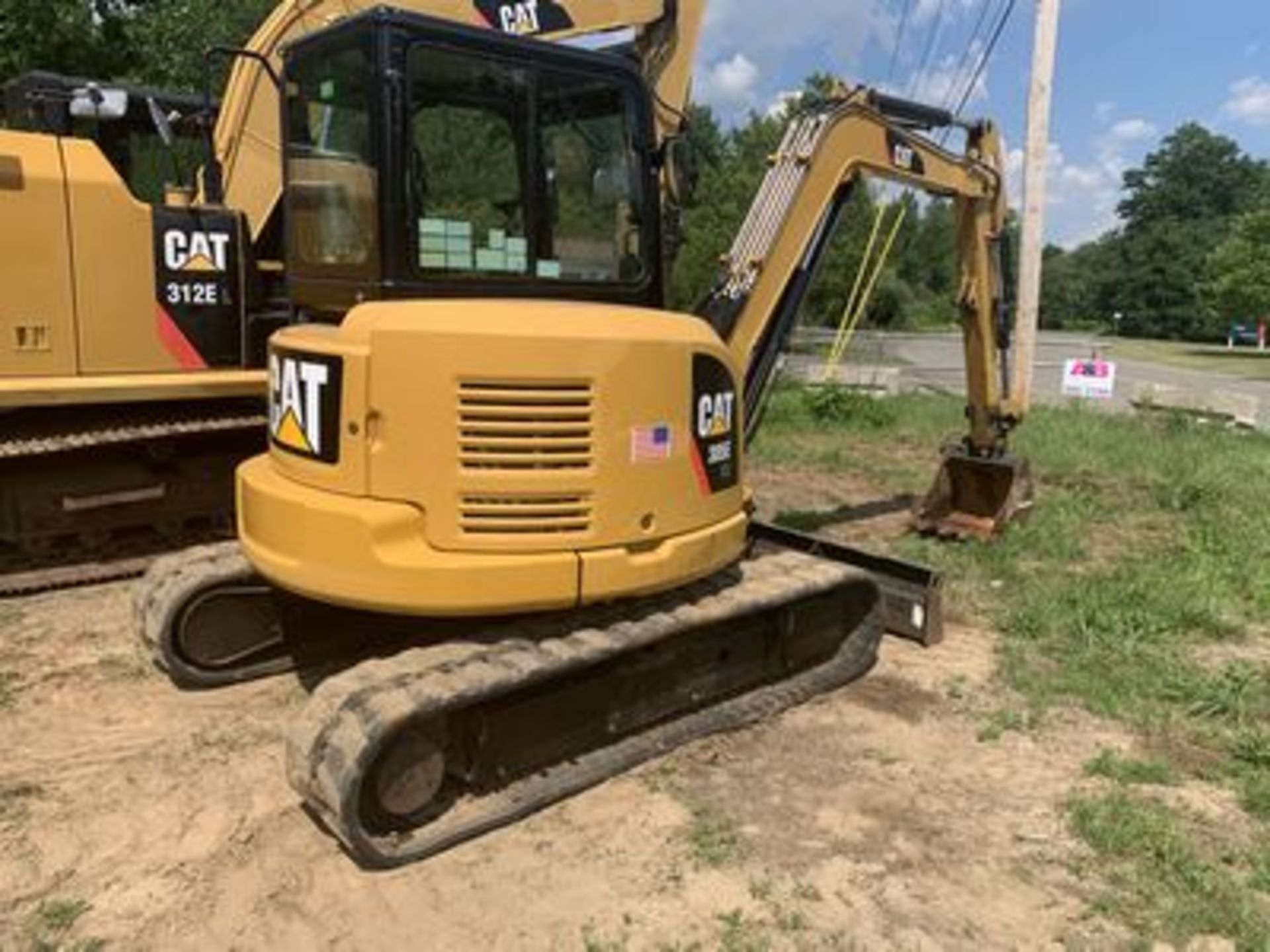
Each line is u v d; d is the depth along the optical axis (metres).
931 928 3.56
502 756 4.18
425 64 4.63
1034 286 9.74
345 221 4.90
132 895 3.68
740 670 5.07
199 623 5.16
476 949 3.44
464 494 3.99
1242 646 6.07
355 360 3.97
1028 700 5.28
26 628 6.02
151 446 7.08
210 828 4.07
